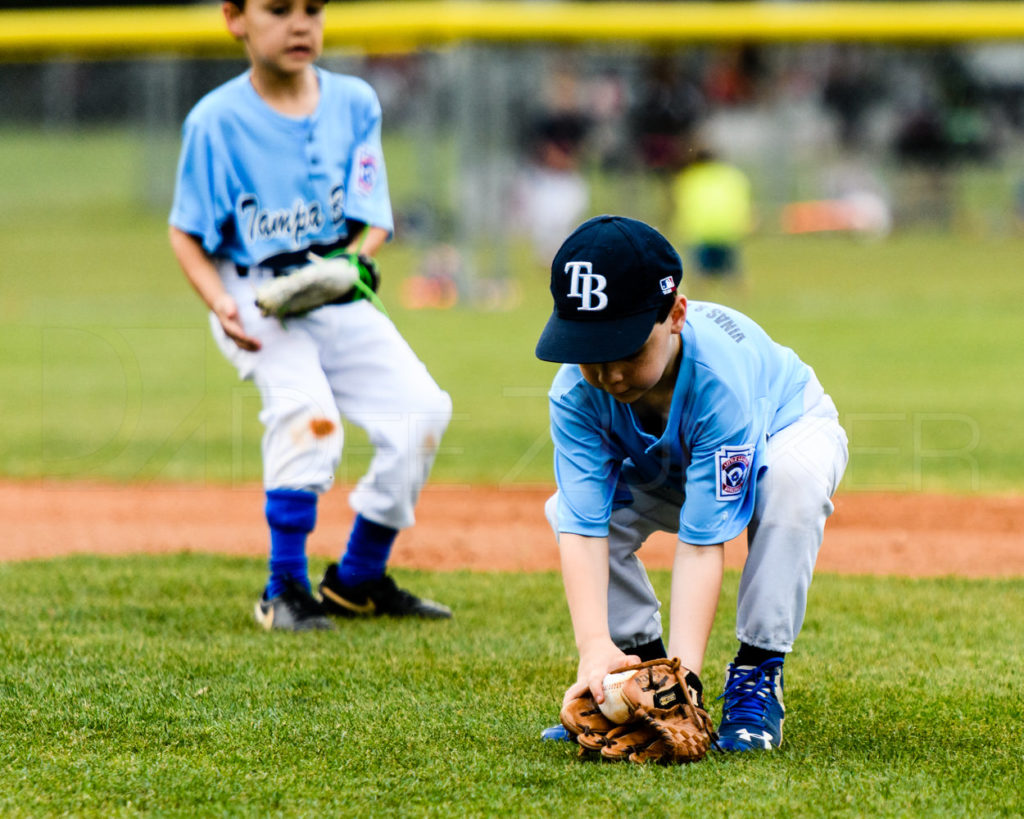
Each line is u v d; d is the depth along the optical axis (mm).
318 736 10008
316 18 14039
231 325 13883
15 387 33000
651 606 10828
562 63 59844
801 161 66438
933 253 62531
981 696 11242
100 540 18812
